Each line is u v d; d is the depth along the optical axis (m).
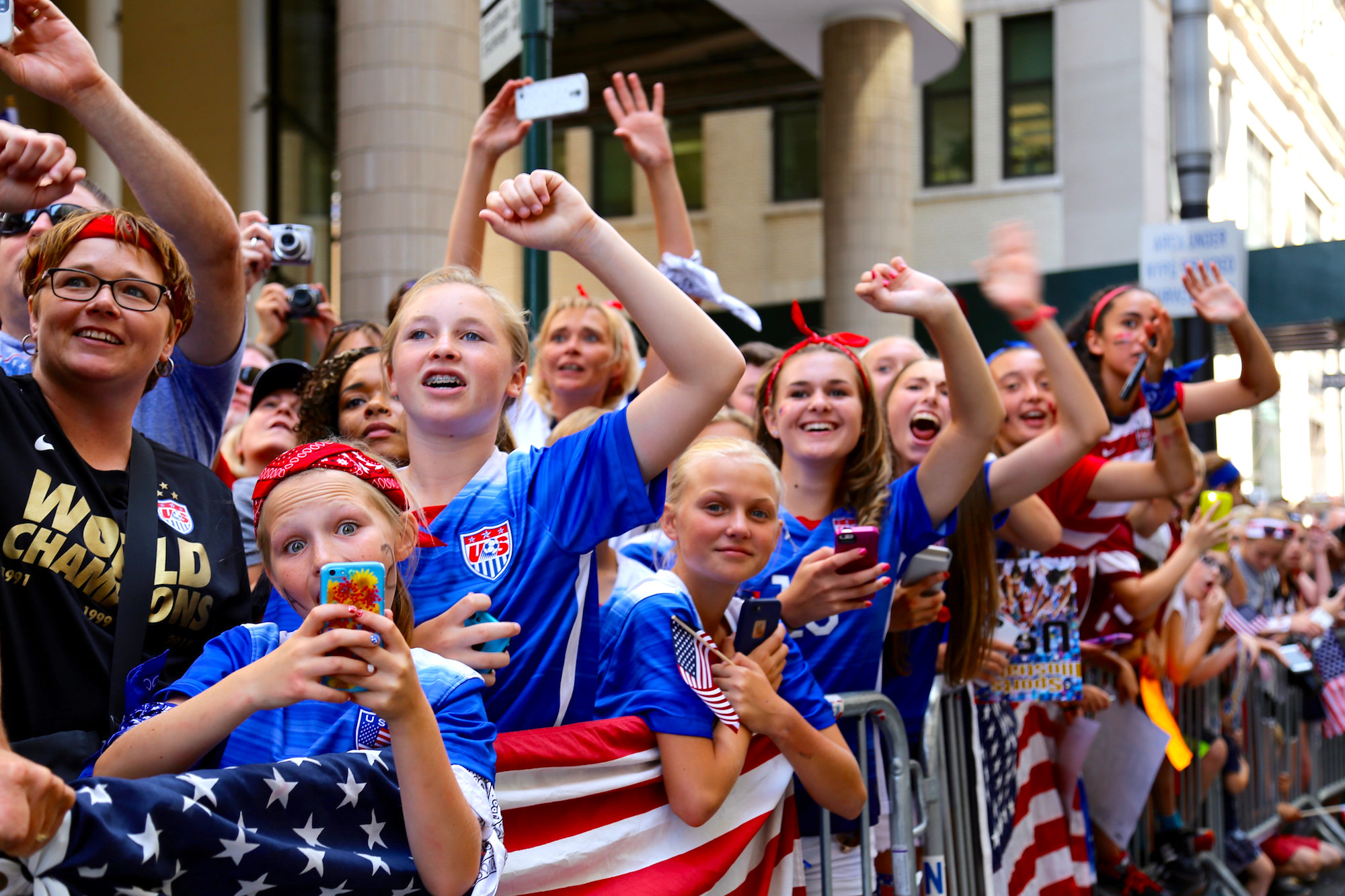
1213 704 5.06
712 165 17.61
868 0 11.55
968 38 16.81
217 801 1.46
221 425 2.71
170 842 1.41
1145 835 4.60
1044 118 16.56
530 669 2.06
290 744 1.77
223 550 2.11
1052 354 3.13
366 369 3.11
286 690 1.47
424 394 2.11
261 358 4.12
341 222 6.56
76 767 1.68
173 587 1.98
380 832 1.62
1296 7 20.62
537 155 3.94
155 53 8.62
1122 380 4.09
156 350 2.05
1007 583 3.50
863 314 11.73
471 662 1.87
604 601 2.43
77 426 2.00
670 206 3.80
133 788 1.39
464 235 3.62
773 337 11.96
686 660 2.30
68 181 2.21
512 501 2.11
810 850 2.76
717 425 3.16
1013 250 3.14
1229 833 5.19
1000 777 3.48
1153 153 16.05
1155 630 4.50
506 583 2.06
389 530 1.77
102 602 1.91
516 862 1.95
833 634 2.87
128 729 1.58
